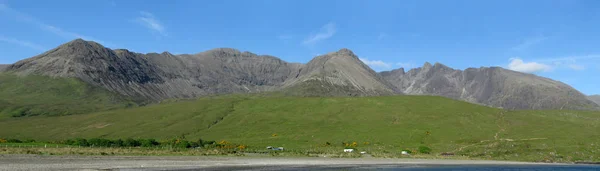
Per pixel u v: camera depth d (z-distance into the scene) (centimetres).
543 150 12494
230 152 11406
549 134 15262
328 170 7438
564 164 10475
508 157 11950
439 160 10869
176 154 10094
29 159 7412
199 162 8231
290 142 15862
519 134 15725
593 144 13050
